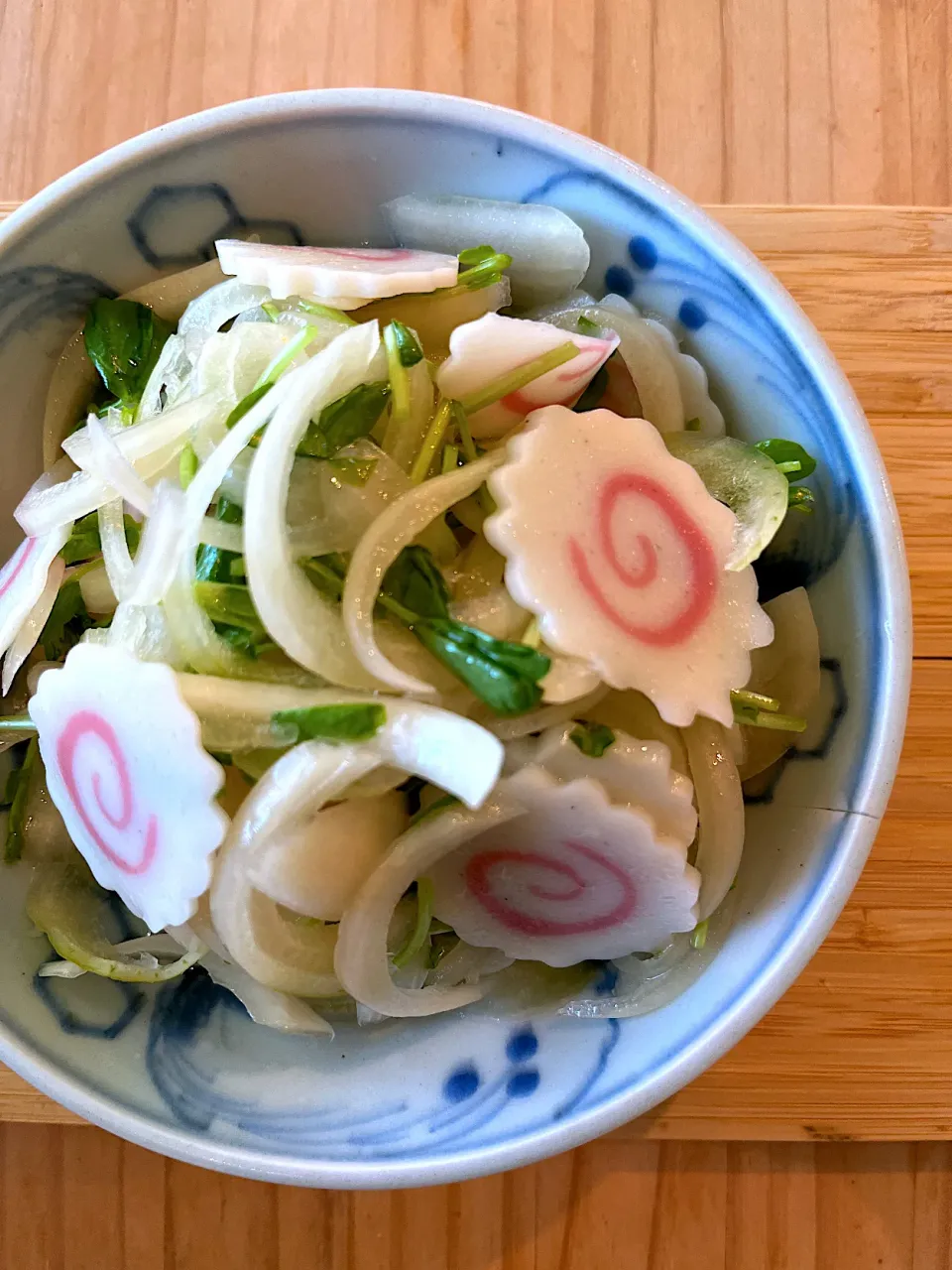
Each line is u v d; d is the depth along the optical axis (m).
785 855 0.16
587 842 0.15
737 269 0.15
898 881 0.20
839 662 0.16
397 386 0.15
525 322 0.15
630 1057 0.15
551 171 0.16
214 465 0.14
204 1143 0.15
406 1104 0.17
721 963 0.16
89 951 0.17
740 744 0.16
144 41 0.22
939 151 0.22
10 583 0.16
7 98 0.22
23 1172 0.21
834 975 0.20
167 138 0.16
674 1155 0.21
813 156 0.22
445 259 0.16
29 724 0.17
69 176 0.16
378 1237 0.21
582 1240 0.21
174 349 0.17
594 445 0.15
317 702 0.14
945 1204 0.21
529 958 0.17
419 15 0.22
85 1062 0.16
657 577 0.15
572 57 0.22
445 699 0.15
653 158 0.22
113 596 0.16
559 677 0.14
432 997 0.17
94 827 0.15
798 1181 0.21
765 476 0.16
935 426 0.20
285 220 0.17
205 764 0.14
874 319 0.20
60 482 0.17
